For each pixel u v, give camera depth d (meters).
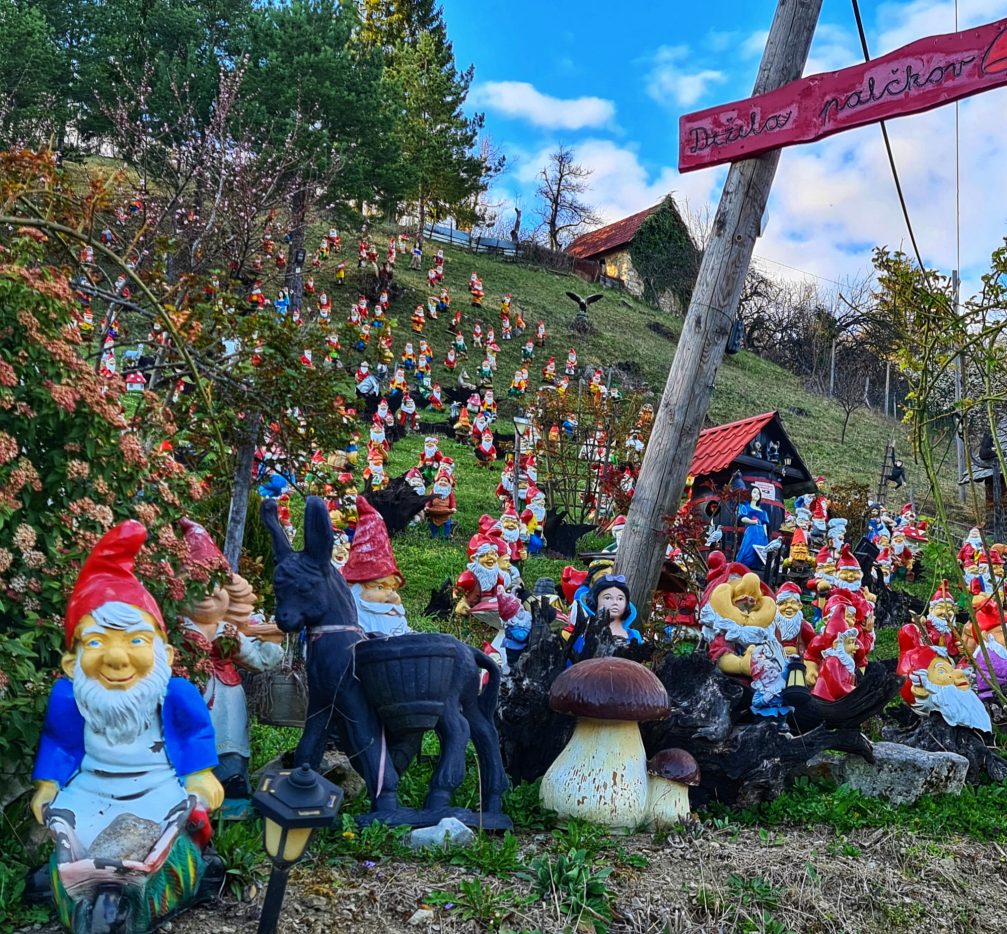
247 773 6.67
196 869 5.24
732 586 8.73
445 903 5.83
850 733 8.17
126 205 13.80
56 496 6.03
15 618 5.70
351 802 6.95
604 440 26.44
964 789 9.05
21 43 35.53
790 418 49.56
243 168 15.94
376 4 63.03
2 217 6.48
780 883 6.80
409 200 55.72
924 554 12.48
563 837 6.82
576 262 66.50
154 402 7.14
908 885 7.18
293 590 6.56
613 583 9.22
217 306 8.66
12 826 5.50
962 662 11.79
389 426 30.70
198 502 7.66
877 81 9.73
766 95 10.37
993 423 11.05
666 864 6.79
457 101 56.12
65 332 6.08
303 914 5.61
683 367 10.66
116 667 5.00
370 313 46.53
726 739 7.67
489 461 29.55
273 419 8.92
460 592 11.98
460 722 6.72
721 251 10.66
